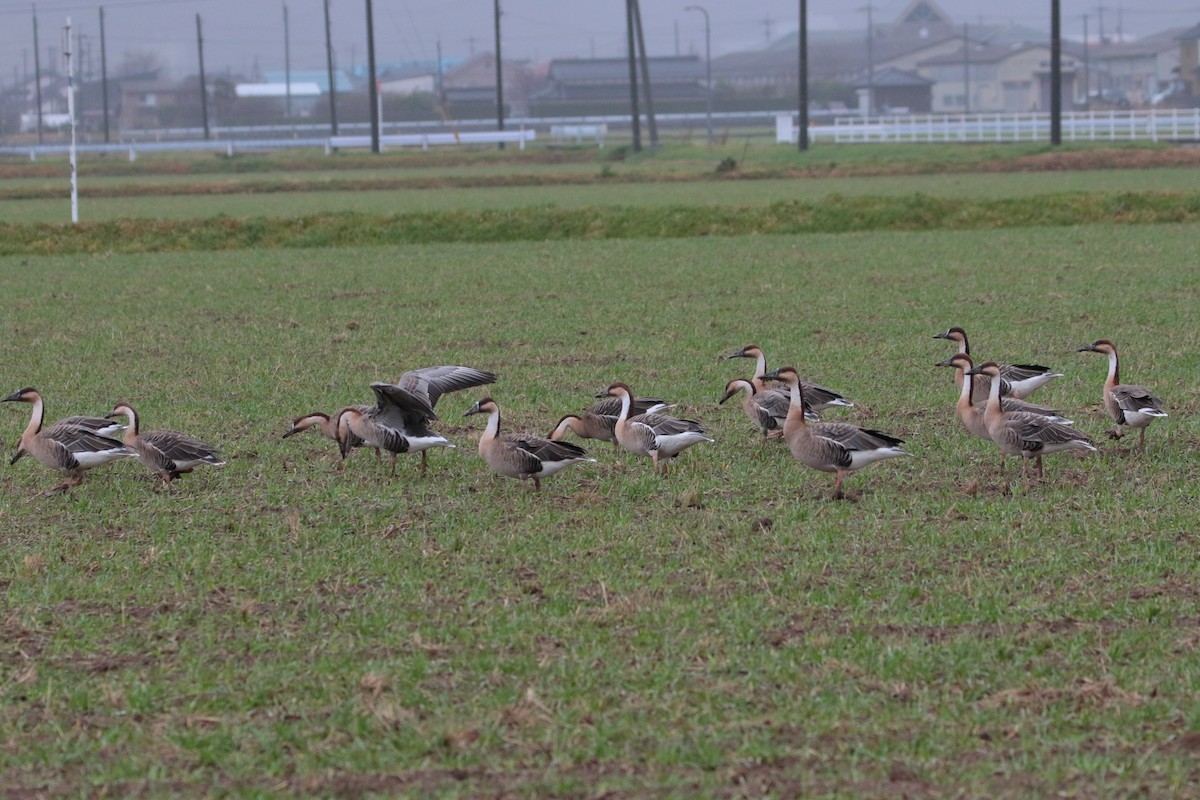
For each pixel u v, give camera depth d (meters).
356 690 10.23
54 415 19.94
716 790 8.73
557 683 10.30
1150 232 43.59
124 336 27.52
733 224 48.75
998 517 14.38
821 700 9.88
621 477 16.31
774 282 34.50
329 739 9.49
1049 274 34.50
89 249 46.41
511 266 39.22
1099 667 10.41
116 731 9.62
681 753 9.17
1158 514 14.33
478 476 16.67
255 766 9.19
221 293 34.41
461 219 48.88
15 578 12.88
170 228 47.97
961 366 17.02
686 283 34.72
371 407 16.81
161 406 20.53
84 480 16.53
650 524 14.38
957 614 11.52
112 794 8.88
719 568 12.84
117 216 54.22
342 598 12.25
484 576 12.76
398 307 31.41
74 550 13.77
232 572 12.95
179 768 9.18
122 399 21.08
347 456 17.45
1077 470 16.30
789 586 12.30
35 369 23.81
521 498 15.52
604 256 41.31
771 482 16.02
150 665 10.80
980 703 9.88
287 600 12.20
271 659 10.87
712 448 17.75
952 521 14.29
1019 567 12.76
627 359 24.23
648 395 20.86
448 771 9.04
